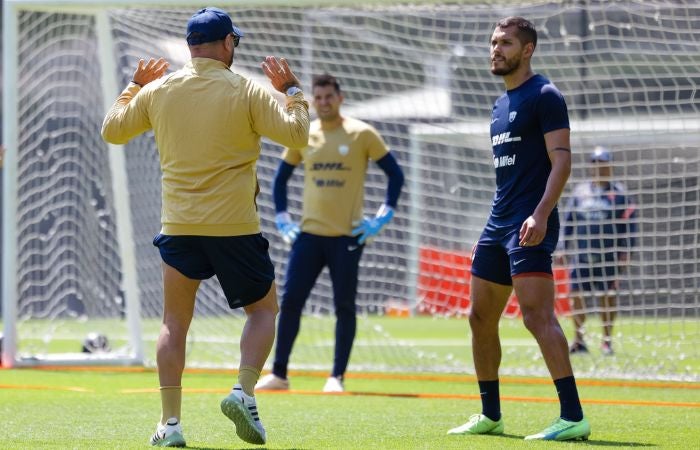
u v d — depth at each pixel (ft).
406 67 146.00
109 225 140.77
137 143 138.51
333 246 93.35
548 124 60.03
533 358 121.49
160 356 55.72
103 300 143.13
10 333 116.37
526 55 62.13
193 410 75.66
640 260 127.24
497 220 62.13
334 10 125.59
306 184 95.30
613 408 80.23
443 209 157.28
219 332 142.31
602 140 127.65
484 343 63.87
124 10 121.49
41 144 153.28
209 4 115.85
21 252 158.81
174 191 55.42
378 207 160.66
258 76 137.18
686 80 135.54
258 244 55.93
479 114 145.48
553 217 60.85
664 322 126.41
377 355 133.49
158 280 139.95
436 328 189.57
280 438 60.75
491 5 115.55
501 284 62.90
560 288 135.23
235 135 55.01
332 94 93.61
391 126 154.10
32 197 156.76
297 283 93.91
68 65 149.18
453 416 73.82
